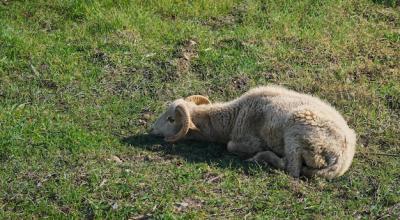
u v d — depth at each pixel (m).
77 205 19.56
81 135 23.19
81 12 32.09
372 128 24.44
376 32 32.22
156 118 24.73
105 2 33.03
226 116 23.12
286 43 30.47
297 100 22.00
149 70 27.80
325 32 31.77
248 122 22.52
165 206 19.33
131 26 31.05
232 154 22.83
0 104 25.45
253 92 22.95
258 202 19.66
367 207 19.73
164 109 25.33
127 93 26.34
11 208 19.69
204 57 28.61
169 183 20.41
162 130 23.38
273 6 33.72
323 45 30.38
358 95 26.39
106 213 19.20
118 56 28.59
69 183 20.42
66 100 25.77
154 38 30.25
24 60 28.22
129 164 21.48
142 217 19.00
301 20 32.81
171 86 26.86
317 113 20.95
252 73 27.95
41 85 26.78
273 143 21.86
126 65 28.09
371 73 28.44
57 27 31.34
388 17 33.75
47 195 20.08
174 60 28.44
